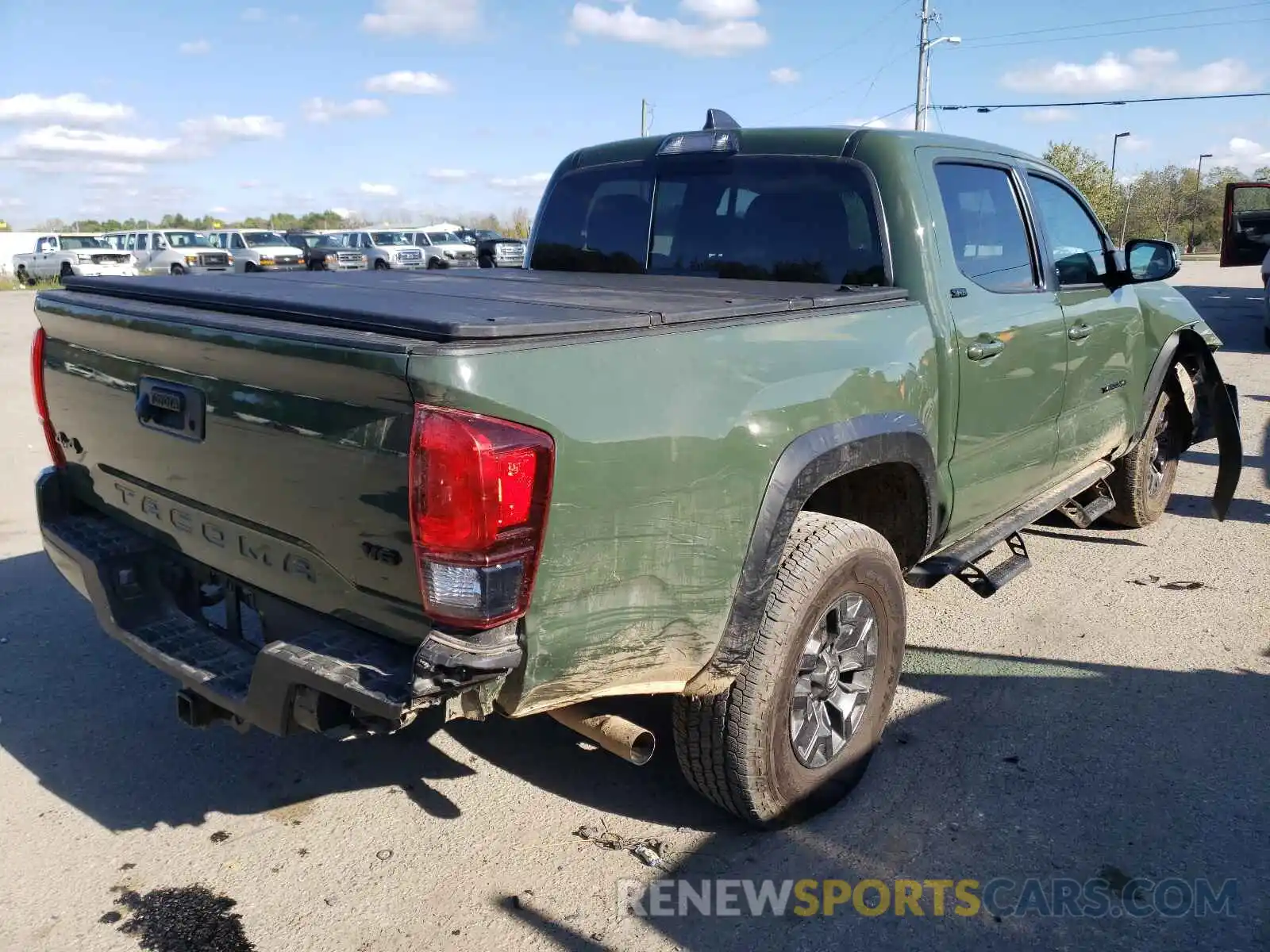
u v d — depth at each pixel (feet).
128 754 11.46
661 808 10.48
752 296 10.13
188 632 9.30
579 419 7.21
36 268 104.42
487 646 6.97
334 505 7.45
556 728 12.25
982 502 12.69
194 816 10.30
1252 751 11.37
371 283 10.52
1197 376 19.42
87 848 9.72
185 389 8.54
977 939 8.48
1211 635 14.62
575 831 10.08
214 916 8.76
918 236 11.19
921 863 9.48
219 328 7.84
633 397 7.61
